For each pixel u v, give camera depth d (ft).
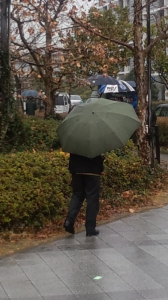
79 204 20.20
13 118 33.17
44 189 21.17
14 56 35.78
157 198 27.04
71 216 19.99
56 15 39.09
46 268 16.44
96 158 19.62
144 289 14.70
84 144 18.43
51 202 21.52
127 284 15.07
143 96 30.25
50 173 23.02
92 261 17.11
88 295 14.28
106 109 19.33
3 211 19.51
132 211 24.22
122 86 52.31
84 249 18.40
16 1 37.42
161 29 33.42
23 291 14.56
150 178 29.14
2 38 31.63
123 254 17.85
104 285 14.99
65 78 45.62
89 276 15.72
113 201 25.14
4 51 31.68
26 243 19.12
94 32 31.04
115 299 14.02
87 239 19.69
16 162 24.03
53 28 38.06
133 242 19.29
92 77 47.50
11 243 19.04
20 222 20.36
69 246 18.80
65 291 14.57
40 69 42.37
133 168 27.37
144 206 25.38
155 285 15.01
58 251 18.20
